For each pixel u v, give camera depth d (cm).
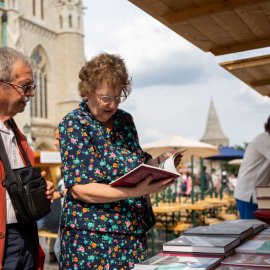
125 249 258
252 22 289
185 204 1041
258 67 380
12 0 4662
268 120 453
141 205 269
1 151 249
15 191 243
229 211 1373
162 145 1398
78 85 264
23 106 263
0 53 255
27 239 262
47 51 5397
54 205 838
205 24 287
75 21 5588
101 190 237
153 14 271
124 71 254
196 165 3269
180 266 205
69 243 258
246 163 480
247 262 210
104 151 262
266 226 327
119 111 284
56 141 454
